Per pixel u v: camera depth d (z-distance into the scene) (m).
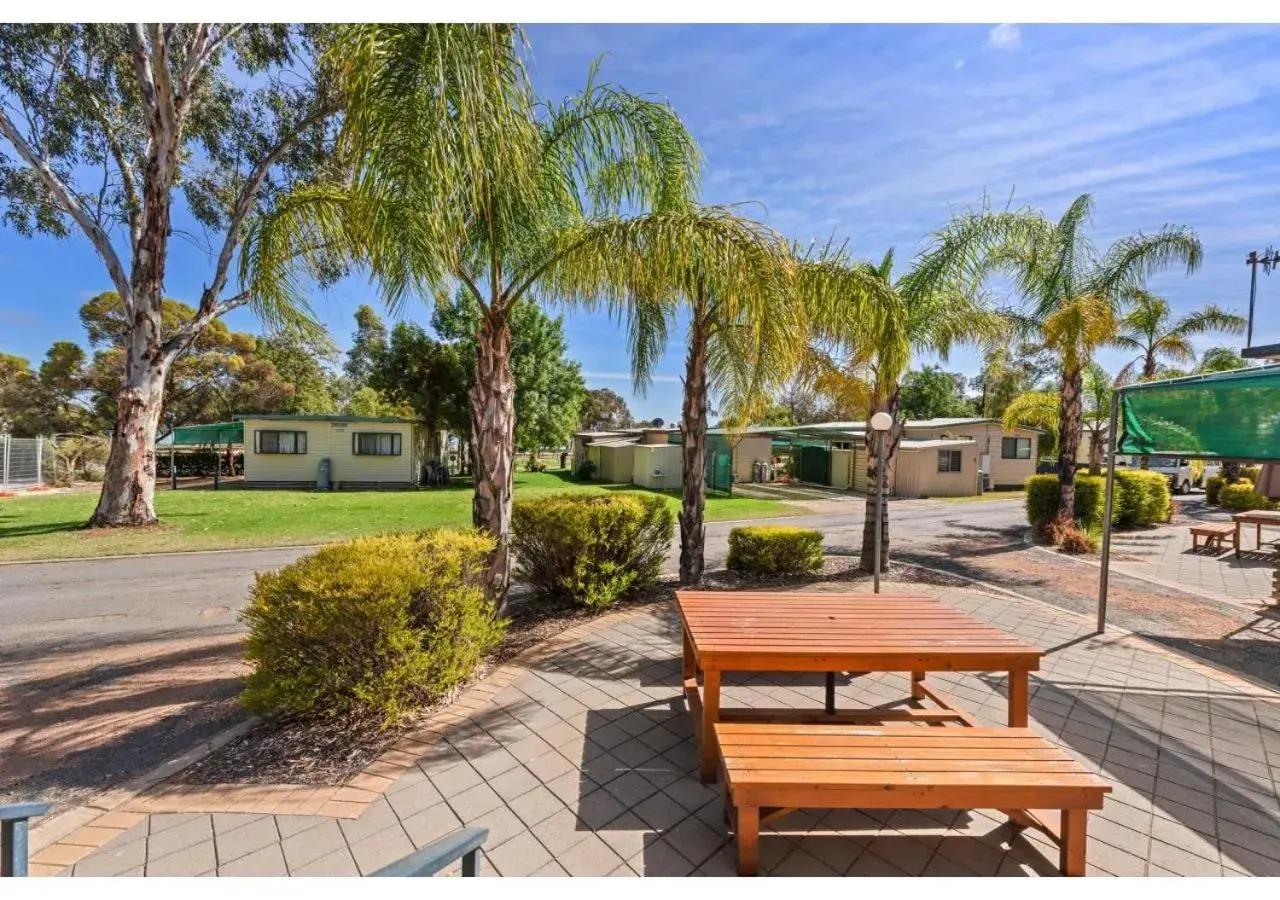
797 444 24.88
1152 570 7.95
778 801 2.02
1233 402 4.56
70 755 3.08
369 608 3.00
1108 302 9.62
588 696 3.62
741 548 7.01
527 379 21.92
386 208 3.79
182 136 11.62
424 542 3.84
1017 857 2.21
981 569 7.80
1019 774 2.07
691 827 2.39
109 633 5.27
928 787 2.00
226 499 16.70
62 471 22.11
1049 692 3.74
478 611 3.81
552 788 2.65
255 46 10.95
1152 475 12.61
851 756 2.18
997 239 7.29
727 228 4.35
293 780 2.70
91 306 26.05
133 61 10.45
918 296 7.31
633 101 5.04
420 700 3.42
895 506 16.50
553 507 5.41
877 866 2.17
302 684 3.02
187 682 4.08
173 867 2.14
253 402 27.81
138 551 8.98
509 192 4.38
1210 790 2.67
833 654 2.72
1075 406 9.72
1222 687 3.84
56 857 2.20
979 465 21.03
